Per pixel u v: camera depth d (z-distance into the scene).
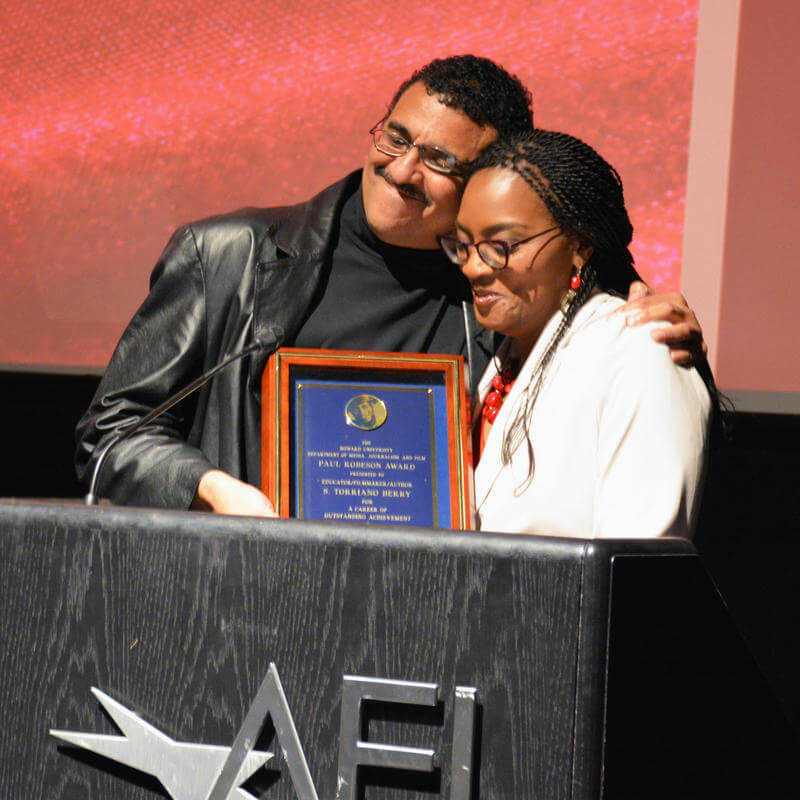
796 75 6.61
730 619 2.80
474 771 2.60
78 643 2.87
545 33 7.07
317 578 2.74
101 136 7.96
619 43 6.94
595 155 4.16
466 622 2.64
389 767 2.65
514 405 4.18
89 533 2.88
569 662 2.57
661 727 2.64
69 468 8.53
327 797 2.69
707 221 6.75
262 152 7.64
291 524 2.78
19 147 8.12
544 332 4.17
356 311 4.87
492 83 4.61
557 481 3.93
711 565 7.32
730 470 7.24
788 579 7.18
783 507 7.16
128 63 7.89
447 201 4.59
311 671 2.73
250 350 4.18
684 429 3.82
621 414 3.85
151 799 2.82
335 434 4.08
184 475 4.35
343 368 4.18
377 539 2.71
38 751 2.88
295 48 7.55
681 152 6.82
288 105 7.57
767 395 6.65
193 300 5.00
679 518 3.74
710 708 2.74
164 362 4.92
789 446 7.00
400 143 4.59
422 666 2.66
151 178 7.86
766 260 6.67
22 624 2.90
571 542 2.61
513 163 4.04
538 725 2.58
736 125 6.68
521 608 2.61
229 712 2.77
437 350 4.89
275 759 2.73
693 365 4.03
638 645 2.61
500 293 4.11
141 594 2.84
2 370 8.17
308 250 4.93
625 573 2.59
